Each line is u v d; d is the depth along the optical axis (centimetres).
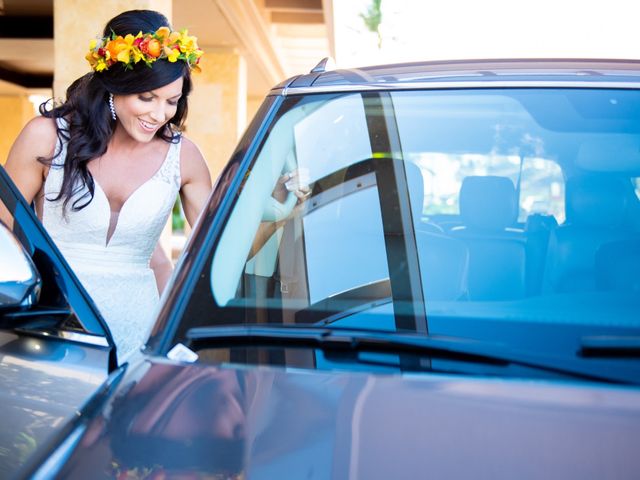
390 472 105
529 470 105
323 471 106
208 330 142
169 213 247
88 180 228
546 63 178
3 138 1677
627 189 157
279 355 136
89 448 114
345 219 162
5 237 142
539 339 136
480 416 116
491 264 152
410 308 146
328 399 121
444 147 165
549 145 162
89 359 155
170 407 121
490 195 160
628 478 104
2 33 1104
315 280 155
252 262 156
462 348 134
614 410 118
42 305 157
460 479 103
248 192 165
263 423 116
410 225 160
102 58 215
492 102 169
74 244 237
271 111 177
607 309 142
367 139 169
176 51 215
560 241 153
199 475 107
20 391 156
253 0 962
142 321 241
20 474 116
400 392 123
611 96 166
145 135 224
